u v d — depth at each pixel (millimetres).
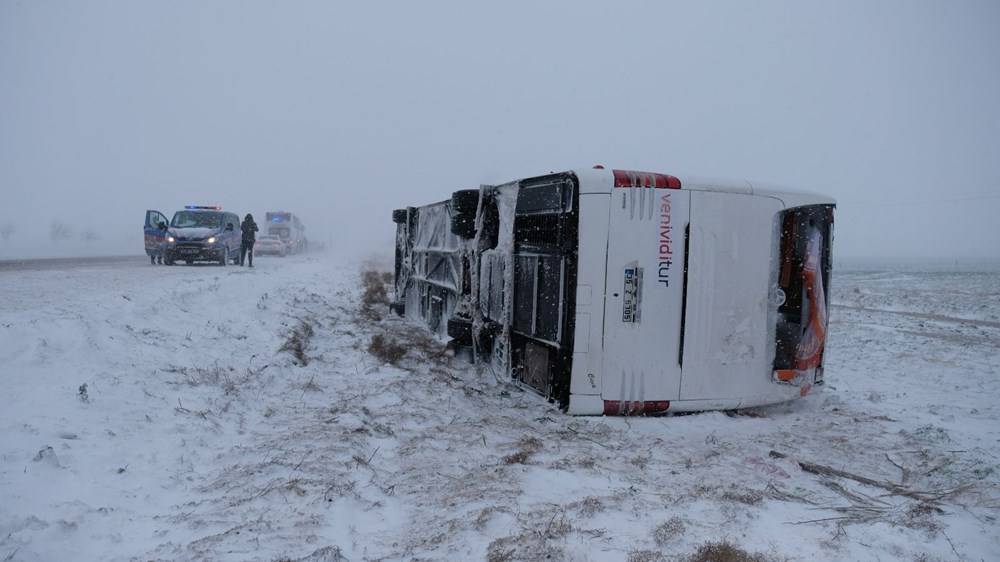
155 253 25484
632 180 6672
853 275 53906
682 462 5418
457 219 9250
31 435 4500
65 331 6762
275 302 12297
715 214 6926
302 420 5906
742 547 3639
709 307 6941
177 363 7082
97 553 3338
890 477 5262
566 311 6664
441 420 6266
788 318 7234
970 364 11383
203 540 3447
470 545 3533
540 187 7332
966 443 6246
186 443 5000
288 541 3473
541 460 5164
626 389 6754
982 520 4320
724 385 7043
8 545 3172
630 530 3812
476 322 9125
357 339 10539
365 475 4590
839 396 8469
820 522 4117
